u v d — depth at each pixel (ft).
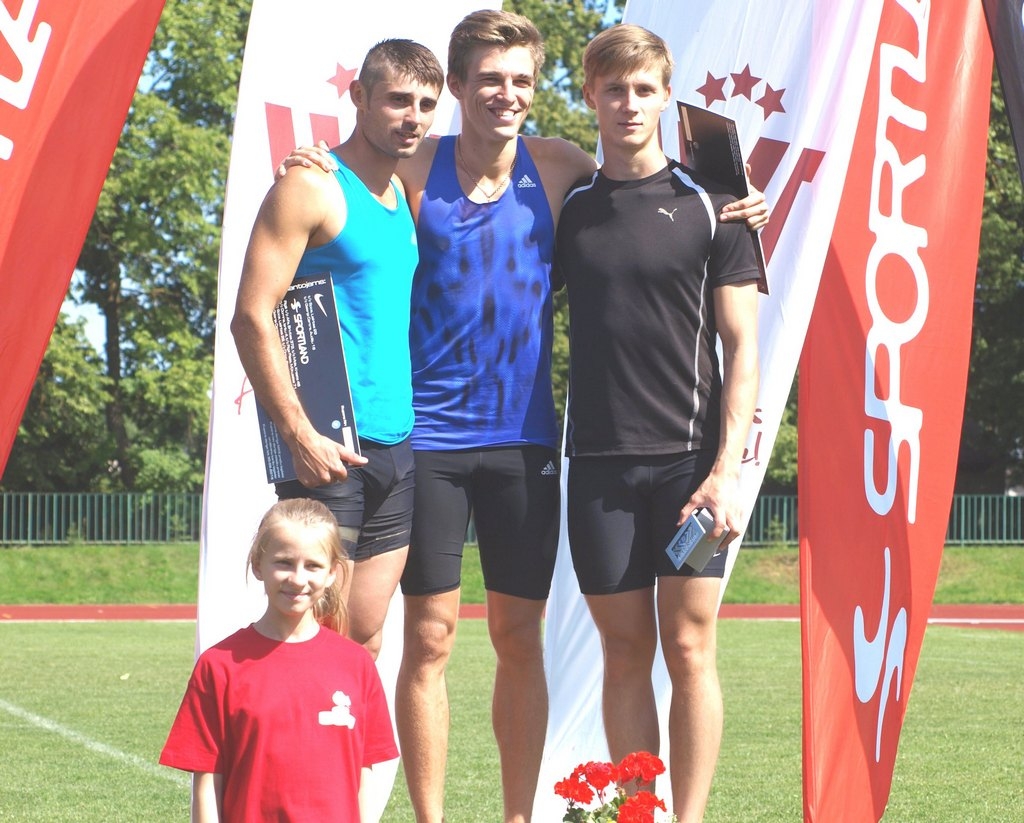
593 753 18.61
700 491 14.98
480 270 15.46
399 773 26.30
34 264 15.01
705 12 19.12
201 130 103.04
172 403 104.58
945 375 18.11
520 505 15.80
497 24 15.24
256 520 17.28
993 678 42.01
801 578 16.49
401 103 14.38
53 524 87.66
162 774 25.00
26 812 21.52
